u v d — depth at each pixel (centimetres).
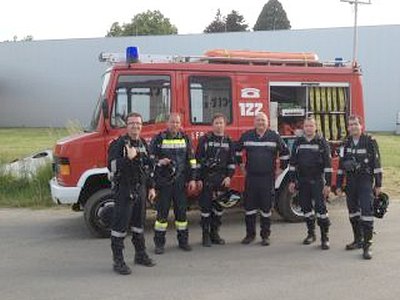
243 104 841
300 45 3762
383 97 3622
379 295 530
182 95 803
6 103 4403
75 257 680
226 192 752
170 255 689
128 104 784
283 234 802
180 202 711
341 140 898
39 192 1065
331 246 728
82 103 4291
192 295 535
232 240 770
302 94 880
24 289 557
